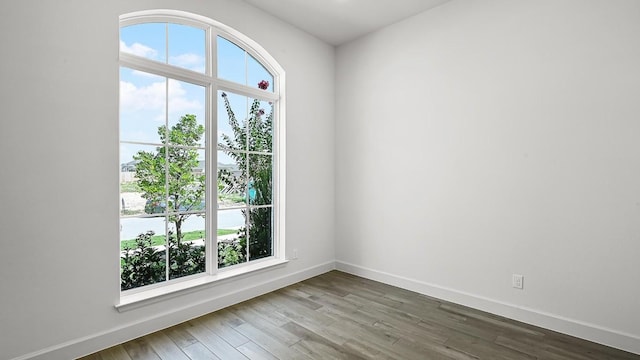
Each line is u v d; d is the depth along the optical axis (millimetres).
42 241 1957
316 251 3848
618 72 2203
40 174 1949
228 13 2920
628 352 2152
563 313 2428
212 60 2916
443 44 3090
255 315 2723
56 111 2004
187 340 2305
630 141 2164
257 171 3381
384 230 3580
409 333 2422
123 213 2438
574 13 2369
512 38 2660
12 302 1861
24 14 1891
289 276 3494
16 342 1875
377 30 3629
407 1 3035
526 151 2594
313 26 3559
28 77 1905
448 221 3066
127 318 2297
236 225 3189
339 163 4031
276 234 3551
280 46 3396
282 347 2219
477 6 2863
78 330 2086
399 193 3441
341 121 4008
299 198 3639
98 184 2172
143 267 2539
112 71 2232
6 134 1835
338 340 2314
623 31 2186
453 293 3027
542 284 2523
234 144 3154
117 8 2262
